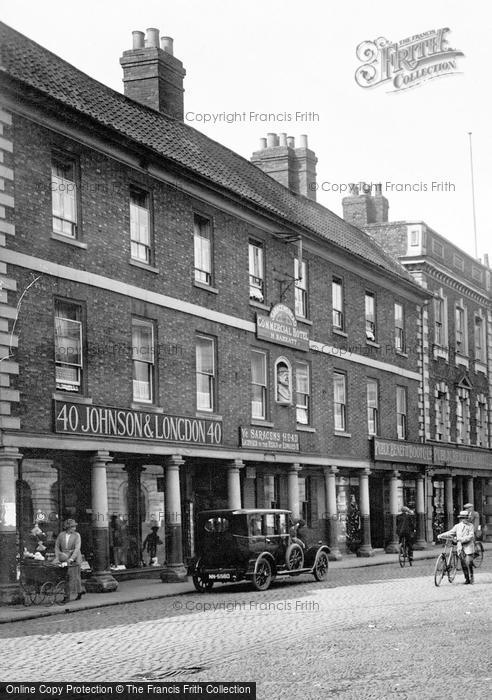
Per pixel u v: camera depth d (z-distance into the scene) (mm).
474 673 10359
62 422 20250
